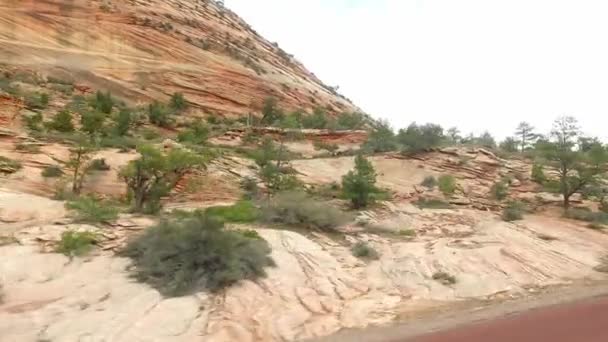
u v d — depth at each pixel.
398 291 17.20
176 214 22.75
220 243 16.39
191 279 15.14
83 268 15.38
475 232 24.59
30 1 72.25
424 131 43.00
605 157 32.38
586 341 11.57
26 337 11.64
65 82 61.22
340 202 29.92
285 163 38.28
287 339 13.05
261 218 23.59
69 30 72.12
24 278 14.22
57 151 32.00
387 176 37.62
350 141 54.09
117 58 71.62
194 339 12.43
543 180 35.28
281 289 15.77
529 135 57.34
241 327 13.20
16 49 64.94
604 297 17.23
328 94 104.00
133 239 17.31
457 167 38.62
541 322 13.78
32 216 20.42
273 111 68.50
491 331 13.00
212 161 35.00
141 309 13.43
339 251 20.27
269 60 99.25
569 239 25.06
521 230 25.55
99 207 20.67
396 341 12.59
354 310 15.12
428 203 31.81
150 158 24.48
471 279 18.36
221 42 90.44
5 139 32.53
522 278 19.30
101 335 12.01
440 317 14.84
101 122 42.38
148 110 58.34
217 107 71.38
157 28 79.50
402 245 21.61
